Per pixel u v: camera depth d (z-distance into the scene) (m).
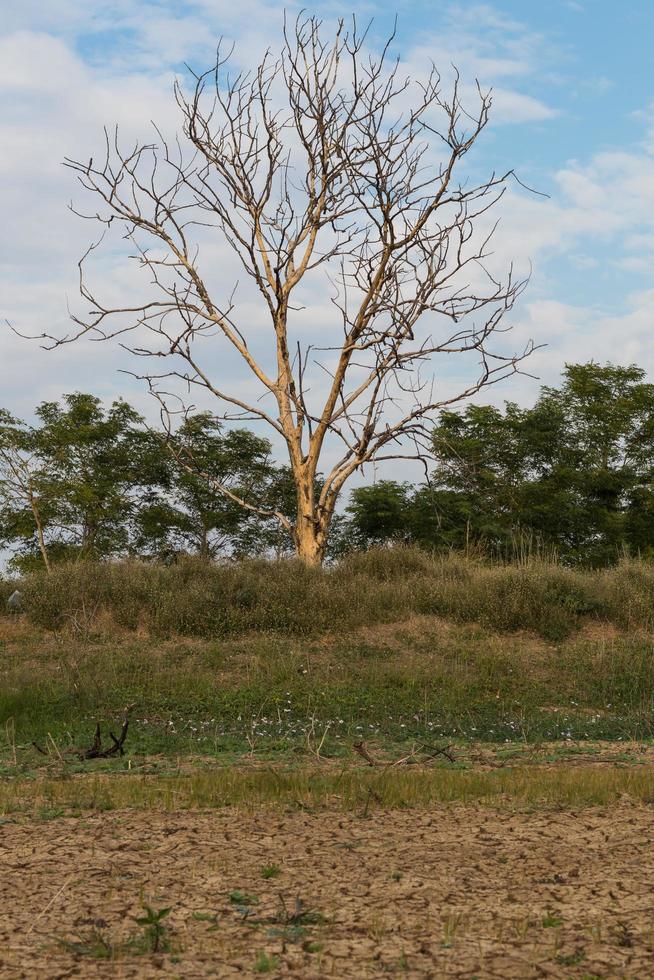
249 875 5.74
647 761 10.75
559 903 5.19
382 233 23.02
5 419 36.00
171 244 23.25
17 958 4.42
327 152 23.42
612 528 36.19
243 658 17.14
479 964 4.32
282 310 23.58
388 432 22.80
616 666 17.00
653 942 4.58
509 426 38.19
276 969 4.25
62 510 36.19
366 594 19.64
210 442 38.88
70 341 22.03
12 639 18.11
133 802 7.94
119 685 15.66
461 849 6.32
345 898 5.29
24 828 6.98
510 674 16.72
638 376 41.25
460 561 22.94
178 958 4.40
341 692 15.52
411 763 10.64
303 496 23.59
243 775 9.18
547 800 7.94
